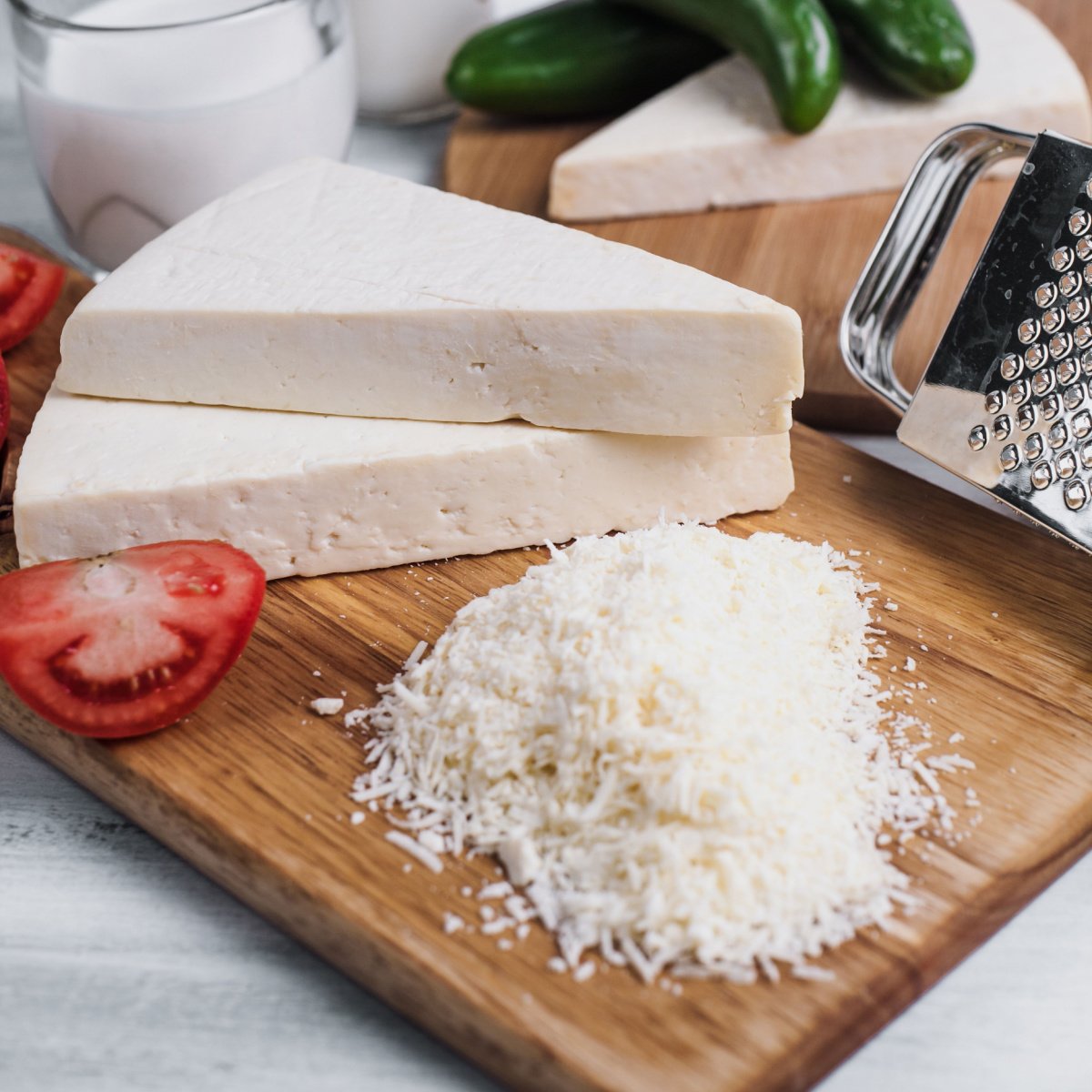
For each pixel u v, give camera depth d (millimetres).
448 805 404
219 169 543
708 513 476
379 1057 379
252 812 405
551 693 406
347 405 470
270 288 470
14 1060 378
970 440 456
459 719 410
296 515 458
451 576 466
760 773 392
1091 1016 383
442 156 640
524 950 381
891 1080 374
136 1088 374
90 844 417
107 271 571
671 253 577
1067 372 438
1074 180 436
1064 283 438
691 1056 365
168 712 419
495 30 625
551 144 627
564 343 455
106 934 398
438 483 460
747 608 425
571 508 469
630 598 414
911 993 379
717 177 594
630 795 394
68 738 421
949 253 563
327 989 390
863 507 480
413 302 459
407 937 382
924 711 426
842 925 383
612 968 378
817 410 515
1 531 473
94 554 457
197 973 392
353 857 396
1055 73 598
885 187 599
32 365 523
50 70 534
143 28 527
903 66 582
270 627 451
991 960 392
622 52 617
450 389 465
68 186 549
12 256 517
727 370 453
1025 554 466
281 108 543
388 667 441
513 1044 369
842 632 438
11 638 410
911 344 530
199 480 451
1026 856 396
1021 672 435
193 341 469
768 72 580
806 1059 366
